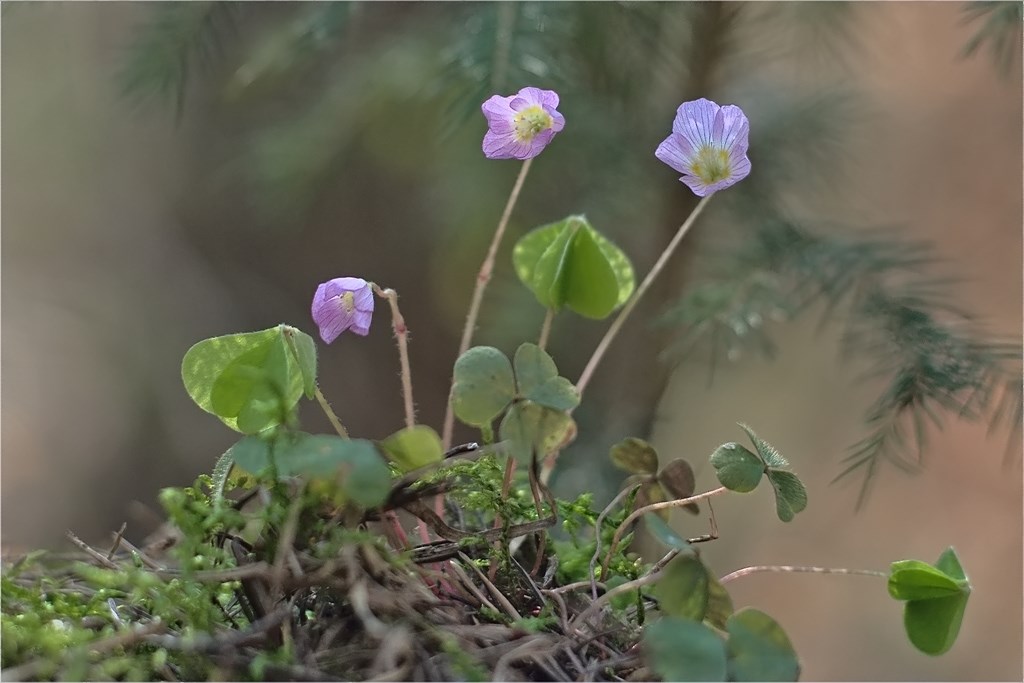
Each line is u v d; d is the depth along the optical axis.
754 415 1.42
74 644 0.77
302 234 1.56
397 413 1.58
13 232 1.62
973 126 1.46
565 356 1.11
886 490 1.52
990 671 1.39
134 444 1.57
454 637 0.77
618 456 0.82
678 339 0.96
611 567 0.82
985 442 1.52
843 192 1.20
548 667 0.77
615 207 0.98
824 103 1.00
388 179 1.42
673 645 0.76
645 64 0.95
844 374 1.38
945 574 0.80
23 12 0.94
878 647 1.44
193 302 1.64
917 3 1.32
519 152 0.81
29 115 1.58
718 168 0.80
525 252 0.85
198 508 0.77
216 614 0.78
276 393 0.78
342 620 0.78
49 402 1.57
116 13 1.53
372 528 0.80
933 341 0.87
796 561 1.51
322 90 1.23
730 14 0.95
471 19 0.90
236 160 1.26
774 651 0.77
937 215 1.46
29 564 0.82
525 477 0.84
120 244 1.66
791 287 0.93
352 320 0.80
